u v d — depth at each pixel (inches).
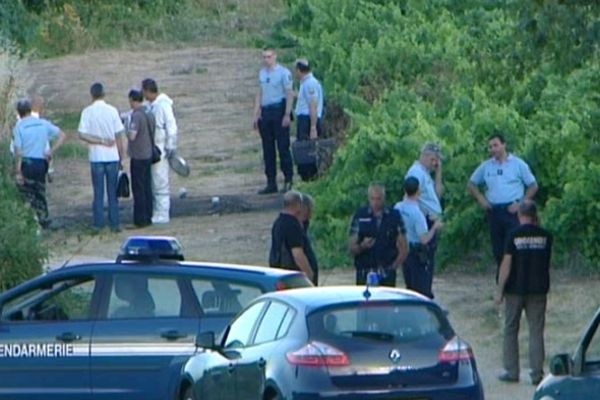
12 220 2925.7
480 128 3245.6
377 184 2637.8
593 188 2977.4
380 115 3531.0
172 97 5438.0
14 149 3585.1
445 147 3169.3
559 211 2989.7
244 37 6624.0
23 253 2856.8
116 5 6943.9
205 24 6840.6
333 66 4315.9
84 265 2304.4
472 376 1834.4
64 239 3513.8
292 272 2240.4
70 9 6737.2
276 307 1913.1
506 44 2455.7
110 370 2247.8
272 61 3873.0
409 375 1803.6
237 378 1920.5
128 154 3705.7
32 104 3767.2
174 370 2215.8
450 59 4023.1
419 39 4315.9
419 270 2600.9
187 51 6358.3
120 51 6437.0
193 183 4217.5
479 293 2955.2
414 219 2591.0
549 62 2591.0
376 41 4566.9
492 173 2795.3
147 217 3676.2
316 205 3307.1
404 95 3747.5
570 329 2669.8
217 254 3331.7
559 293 2874.0
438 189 2704.2
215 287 2236.7
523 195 2790.4
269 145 3932.1
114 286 2277.3
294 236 2439.7
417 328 1834.4
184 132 4894.2
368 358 1798.7
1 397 2266.2
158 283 2262.6
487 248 3125.0
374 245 2485.2
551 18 2288.4
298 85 4360.2
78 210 3939.5
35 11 6742.1
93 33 6599.4
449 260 3122.5
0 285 2839.6
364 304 1836.9
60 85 5703.7
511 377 2389.3
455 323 2765.7
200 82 5669.3
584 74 3260.3
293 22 5856.3
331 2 5187.0
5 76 4244.6
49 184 4308.6
